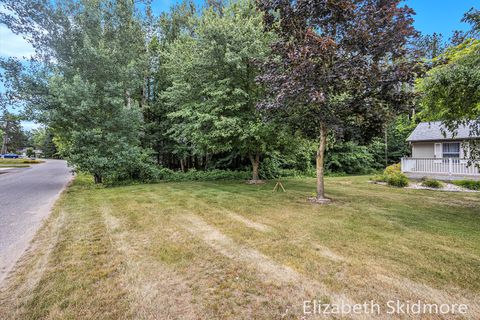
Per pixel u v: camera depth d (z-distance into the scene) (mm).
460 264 2951
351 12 5309
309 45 5289
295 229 4328
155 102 16594
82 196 7828
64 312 2125
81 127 10219
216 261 3080
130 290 2451
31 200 7117
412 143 14555
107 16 12320
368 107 5699
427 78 5168
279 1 5754
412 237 3887
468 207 6086
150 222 4820
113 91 10633
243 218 5098
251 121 9516
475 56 4984
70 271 2832
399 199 7211
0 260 3117
